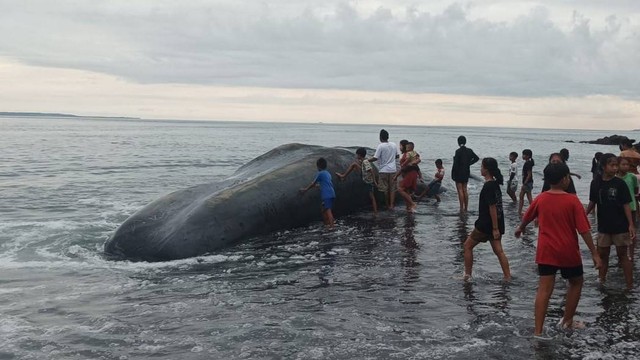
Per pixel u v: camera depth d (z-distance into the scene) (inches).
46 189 826.2
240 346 243.1
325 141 3260.3
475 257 399.5
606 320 271.1
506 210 631.8
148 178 1005.2
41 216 595.8
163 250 420.5
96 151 1833.2
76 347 243.4
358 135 4965.6
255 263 393.7
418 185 718.5
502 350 237.3
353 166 576.7
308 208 538.6
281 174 540.1
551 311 284.8
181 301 306.8
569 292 259.4
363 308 292.0
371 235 486.6
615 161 321.7
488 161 338.6
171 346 243.8
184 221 445.1
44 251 437.7
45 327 267.6
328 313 284.4
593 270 362.9
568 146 3191.4
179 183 928.3
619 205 319.6
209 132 5196.9
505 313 282.4
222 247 442.0
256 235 479.2
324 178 524.1
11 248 444.8
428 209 635.5
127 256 426.9
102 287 336.5
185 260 407.2
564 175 255.3
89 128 6171.3
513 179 680.4
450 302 301.0
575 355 231.9
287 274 362.3
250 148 2196.1
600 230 327.0
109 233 504.1
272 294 318.3
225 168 1242.6
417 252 419.5
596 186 328.2
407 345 243.3
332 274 360.8
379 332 258.2
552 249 251.4
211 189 538.6
